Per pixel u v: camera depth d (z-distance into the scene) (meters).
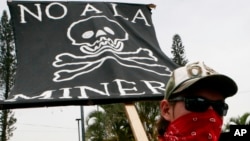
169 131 2.06
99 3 4.18
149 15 4.29
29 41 3.76
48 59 3.59
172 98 2.04
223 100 2.01
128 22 4.13
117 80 3.28
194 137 1.94
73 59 3.57
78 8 4.12
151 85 3.32
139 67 3.53
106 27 3.91
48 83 3.31
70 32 3.86
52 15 4.02
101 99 3.07
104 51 3.58
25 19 3.94
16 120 37.56
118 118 19.45
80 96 3.08
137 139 2.69
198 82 1.94
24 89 3.26
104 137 19.98
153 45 3.92
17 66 3.54
